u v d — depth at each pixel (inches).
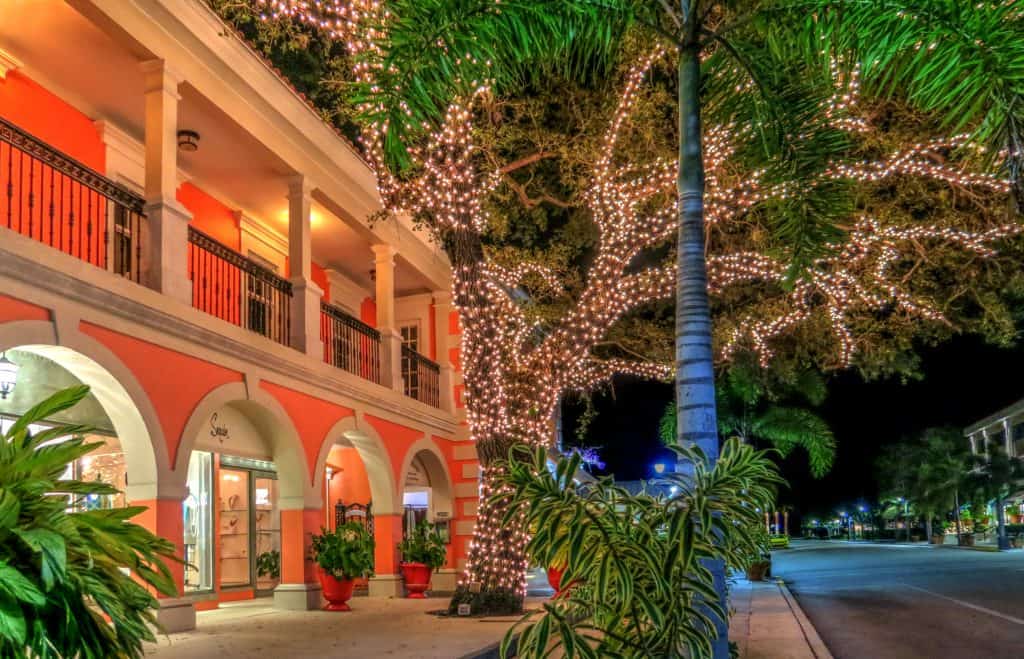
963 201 613.9
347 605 500.1
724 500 183.6
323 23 389.1
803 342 763.4
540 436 531.2
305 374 491.2
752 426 1063.0
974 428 2315.5
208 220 555.8
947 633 432.8
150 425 353.1
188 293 388.8
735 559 191.6
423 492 747.4
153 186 379.6
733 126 298.2
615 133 526.3
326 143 519.5
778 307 693.9
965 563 1055.0
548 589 689.6
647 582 180.5
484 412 491.2
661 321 810.8
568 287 733.3
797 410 1059.3
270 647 333.1
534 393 554.6
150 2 372.5
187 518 511.8
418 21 222.8
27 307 293.4
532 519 179.8
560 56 251.4
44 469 120.2
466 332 503.2
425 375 710.5
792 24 239.1
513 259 664.4
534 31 232.7
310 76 565.9
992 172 221.1
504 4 225.8
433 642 350.0
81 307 317.1
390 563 599.2
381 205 590.2
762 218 612.1
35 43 394.9
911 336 722.8
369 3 358.0
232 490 570.9
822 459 1049.5
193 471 521.3
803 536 4247.0
